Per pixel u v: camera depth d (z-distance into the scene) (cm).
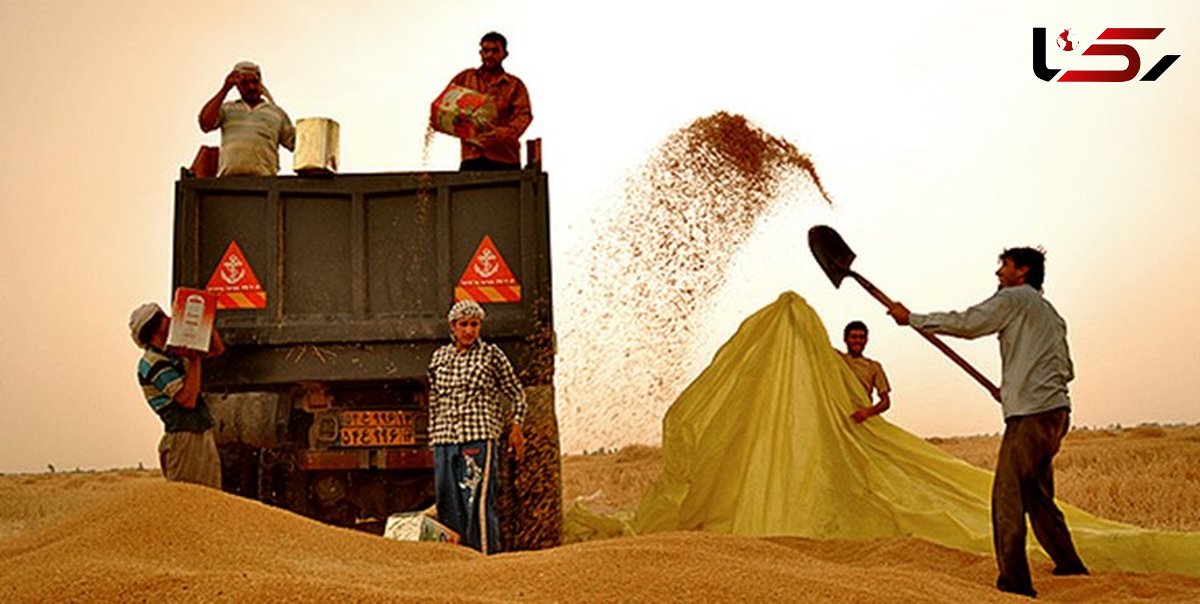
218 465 690
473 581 390
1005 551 560
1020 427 572
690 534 552
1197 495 1055
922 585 473
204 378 746
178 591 346
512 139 841
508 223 764
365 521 780
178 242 761
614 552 425
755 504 812
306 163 757
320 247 770
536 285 752
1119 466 1525
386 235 767
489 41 858
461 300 756
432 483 772
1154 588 576
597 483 1650
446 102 837
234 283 762
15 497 1378
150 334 678
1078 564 620
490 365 698
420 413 763
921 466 832
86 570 370
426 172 764
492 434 692
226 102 839
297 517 492
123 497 466
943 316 598
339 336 746
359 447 758
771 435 837
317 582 354
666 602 368
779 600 378
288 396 758
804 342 878
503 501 733
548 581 388
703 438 855
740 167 842
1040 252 619
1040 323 583
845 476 812
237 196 770
